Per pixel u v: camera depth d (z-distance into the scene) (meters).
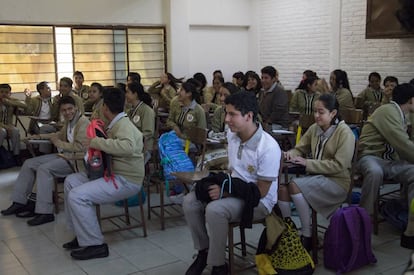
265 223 2.79
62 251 3.46
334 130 3.25
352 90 7.32
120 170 3.38
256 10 8.76
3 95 6.16
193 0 8.16
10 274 3.10
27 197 4.27
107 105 3.39
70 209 3.26
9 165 6.10
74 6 7.14
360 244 3.01
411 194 3.40
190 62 8.38
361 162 3.66
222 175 2.73
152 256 3.33
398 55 6.63
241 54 8.95
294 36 8.15
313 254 3.10
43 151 5.54
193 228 2.84
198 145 4.18
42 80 7.09
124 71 7.76
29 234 3.80
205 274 3.01
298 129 4.61
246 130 2.74
